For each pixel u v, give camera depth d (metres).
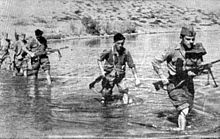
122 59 6.15
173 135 5.48
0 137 5.51
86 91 6.09
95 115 5.77
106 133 5.52
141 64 6.10
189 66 6.00
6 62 6.54
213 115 5.68
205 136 5.45
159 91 5.94
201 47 6.11
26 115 5.80
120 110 5.81
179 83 5.91
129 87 6.03
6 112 5.87
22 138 5.51
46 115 5.80
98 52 6.25
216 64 6.00
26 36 6.62
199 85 5.92
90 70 6.23
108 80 6.09
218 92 5.84
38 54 6.48
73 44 6.49
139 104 5.88
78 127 5.61
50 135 5.53
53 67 6.39
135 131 5.51
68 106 5.90
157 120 5.66
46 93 6.14
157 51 6.09
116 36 6.39
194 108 5.75
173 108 5.78
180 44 6.10
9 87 6.27
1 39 6.63
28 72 6.40
